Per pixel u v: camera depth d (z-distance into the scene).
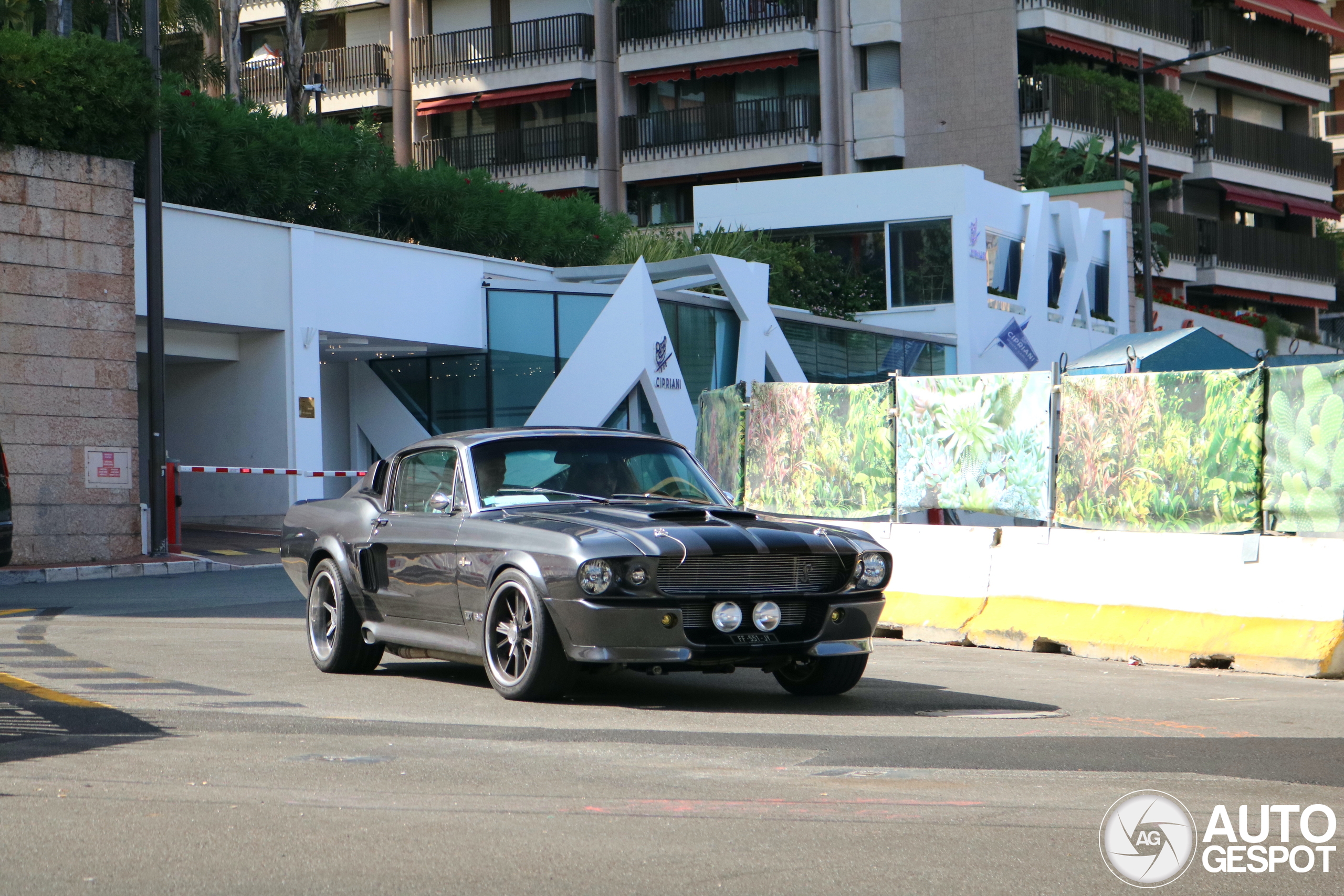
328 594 10.73
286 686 9.74
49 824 5.63
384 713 8.50
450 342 30.70
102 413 22.45
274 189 29.20
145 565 21.61
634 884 4.79
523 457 9.91
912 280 40.78
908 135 51.28
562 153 54.94
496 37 55.97
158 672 10.36
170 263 25.67
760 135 52.16
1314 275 62.78
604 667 8.66
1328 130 80.00
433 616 9.72
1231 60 59.44
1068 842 5.38
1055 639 12.27
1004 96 50.12
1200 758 7.12
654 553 8.48
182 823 5.65
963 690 9.85
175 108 27.64
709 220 43.12
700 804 6.00
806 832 5.50
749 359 32.47
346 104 57.53
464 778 6.52
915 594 13.69
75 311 22.20
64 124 21.91
